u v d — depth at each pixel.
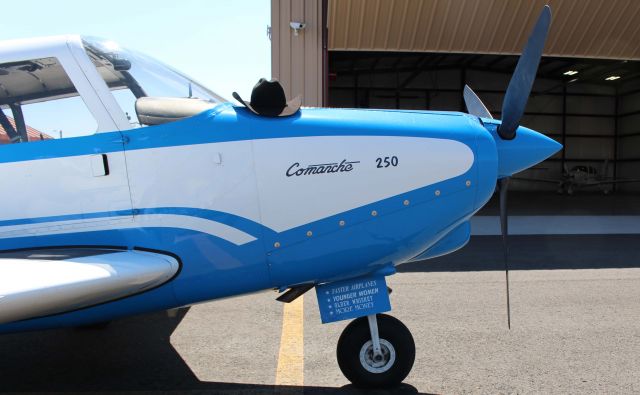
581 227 9.88
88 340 3.54
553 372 2.91
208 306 4.35
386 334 2.60
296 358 3.16
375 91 22.78
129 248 2.24
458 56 19.70
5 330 2.28
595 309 4.22
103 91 2.33
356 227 2.38
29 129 2.30
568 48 12.60
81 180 2.24
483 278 5.44
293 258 2.36
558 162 25.34
